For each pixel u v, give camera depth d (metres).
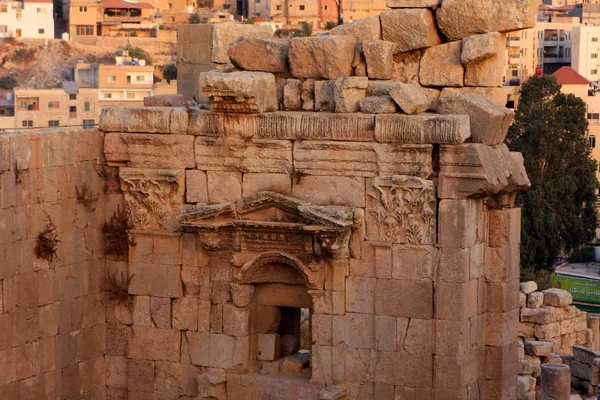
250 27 39.44
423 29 34.88
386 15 35.41
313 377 35.19
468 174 33.09
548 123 101.31
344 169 34.28
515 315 35.56
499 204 34.88
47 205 35.03
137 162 36.62
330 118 34.22
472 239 34.00
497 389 35.12
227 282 36.16
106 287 37.53
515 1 34.19
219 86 34.62
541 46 199.62
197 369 36.69
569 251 104.50
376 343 34.41
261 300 36.41
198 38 39.00
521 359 45.44
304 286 35.81
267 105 35.09
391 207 33.84
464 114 33.47
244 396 36.03
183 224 35.59
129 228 36.97
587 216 105.06
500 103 34.75
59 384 35.94
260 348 36.56
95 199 36.97
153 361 37.16
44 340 35.22
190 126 35.91
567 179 101.31
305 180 34.78
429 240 33.69
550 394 40.38
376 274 34.28
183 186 36.25
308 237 34.50
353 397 34.81
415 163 33.47
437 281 33.69
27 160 34.16
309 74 35.34
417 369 34.09
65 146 35.66
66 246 35.94
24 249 34.28
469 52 34.38
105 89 118.56
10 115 110.69
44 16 196.25
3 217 33.34
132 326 37.31
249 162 35.31
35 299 34.75
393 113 33.91
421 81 35.31
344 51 34.91
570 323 49.78
